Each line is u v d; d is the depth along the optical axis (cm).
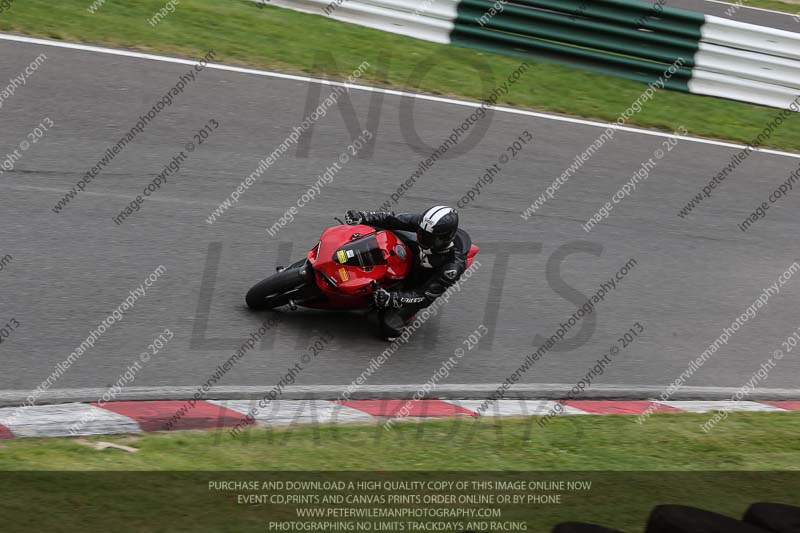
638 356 3158
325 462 2142
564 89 5159
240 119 4116
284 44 4925
